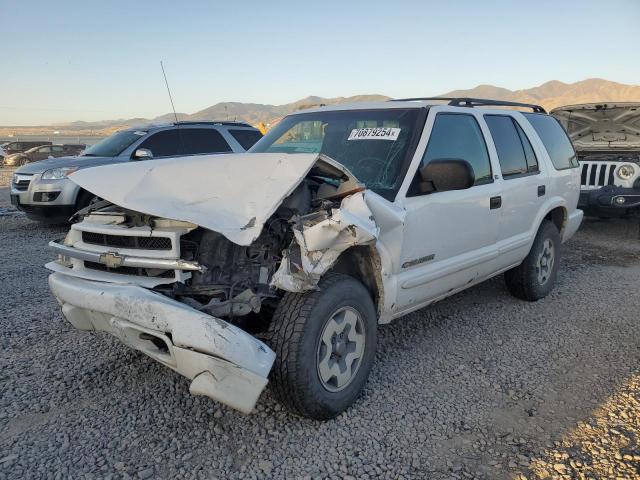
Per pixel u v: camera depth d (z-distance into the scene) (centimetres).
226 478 280
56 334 458
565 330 494
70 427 320
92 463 288
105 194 328
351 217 304
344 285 329
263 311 346
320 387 317
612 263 768
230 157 351
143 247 320
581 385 389
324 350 320
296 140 478
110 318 310
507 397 370
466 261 448
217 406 345
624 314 539
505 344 459
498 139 505
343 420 335
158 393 360
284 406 325
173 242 304
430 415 344
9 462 286
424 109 430
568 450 310
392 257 367
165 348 304
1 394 356
